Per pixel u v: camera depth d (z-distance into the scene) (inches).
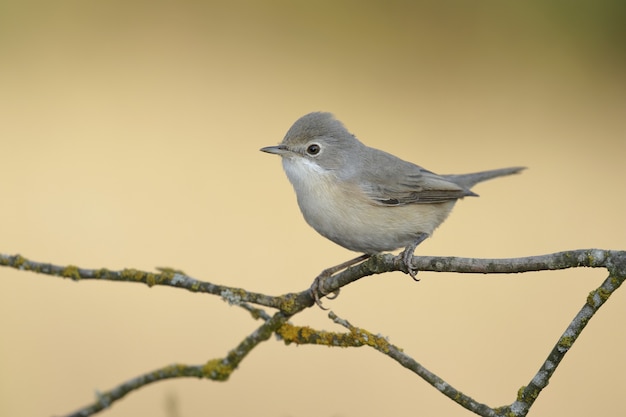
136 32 680.4
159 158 566.3
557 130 599.2
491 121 606.9
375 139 585.0
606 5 633.6
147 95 622.2
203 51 675.4
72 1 668.7
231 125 601.9
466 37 669.3
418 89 644.7
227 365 180.9
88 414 169.2
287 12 693.3
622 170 570.6
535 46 653.3
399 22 682.8
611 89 631.2
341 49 682.8
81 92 618.5
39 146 565.3
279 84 645.3
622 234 506.0
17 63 637.3
